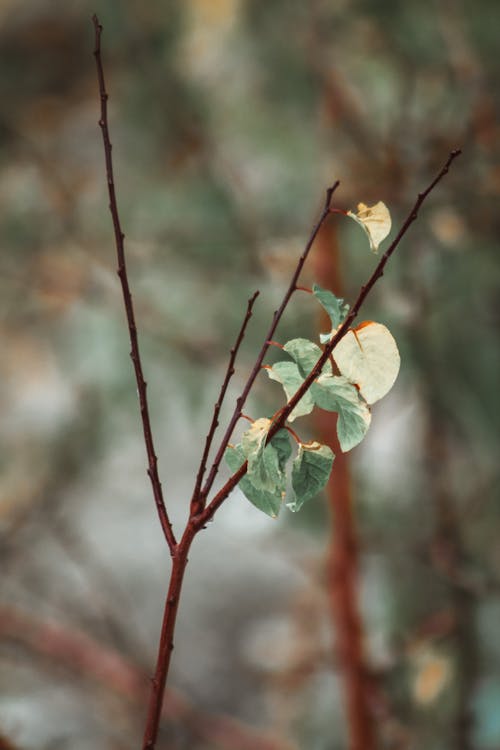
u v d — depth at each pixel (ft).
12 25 9.61
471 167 7.95
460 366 8.99
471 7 8.75
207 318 9.59
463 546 9.18
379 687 8.92
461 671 8.93
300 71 9.29
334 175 8.29
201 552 19.04
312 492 4.26
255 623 16.99
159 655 4.40
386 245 8.44
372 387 4.24
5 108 9.57
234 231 8.99
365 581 10.82
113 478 13.09
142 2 9.40
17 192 9.89
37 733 10.44
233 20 9.43
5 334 10.95
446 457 9.17
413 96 8.54
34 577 12.21
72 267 9.77
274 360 8.93
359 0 8.96
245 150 9.78
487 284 8.84
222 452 4.35
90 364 10.35
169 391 10.11
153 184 9.51
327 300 4.25
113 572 17.24
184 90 9.51
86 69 9.65
